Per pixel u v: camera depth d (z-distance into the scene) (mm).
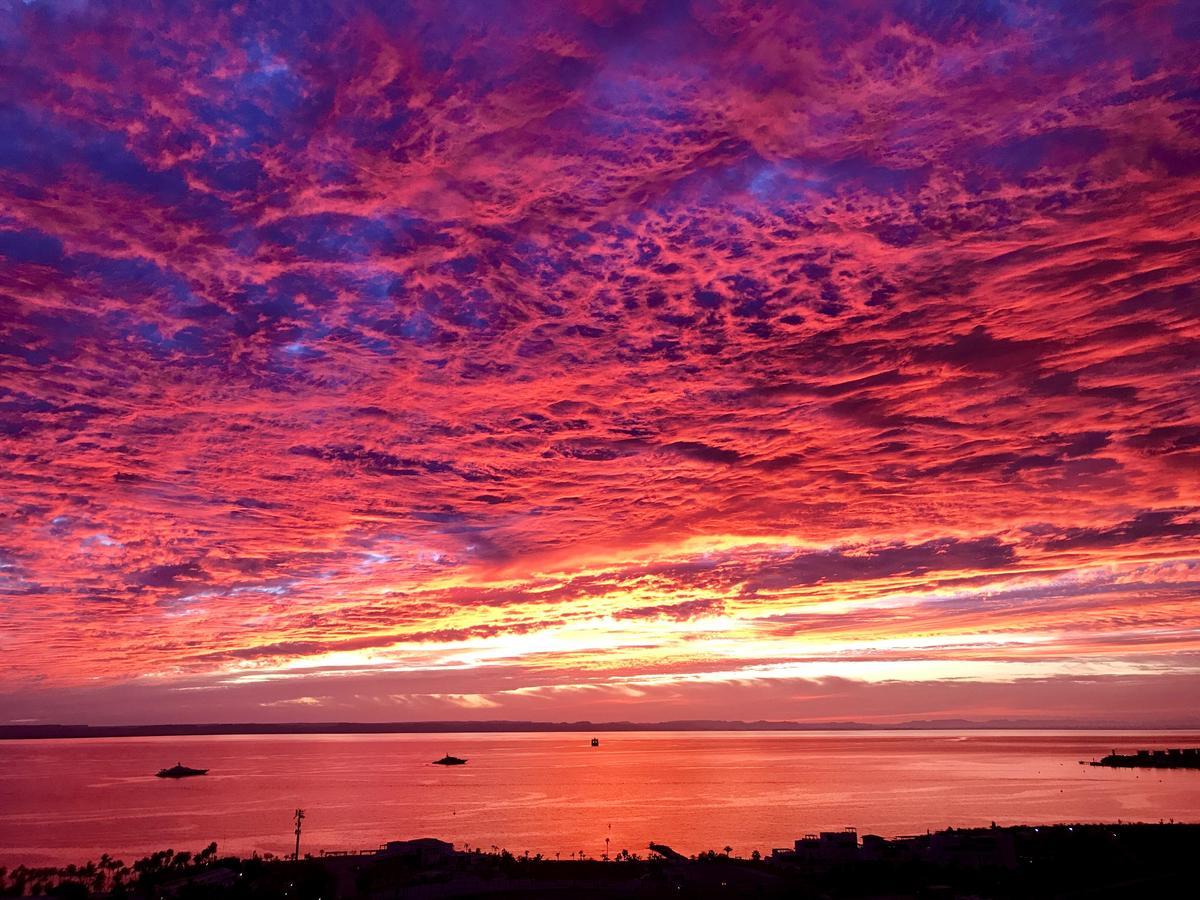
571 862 102562
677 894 79125
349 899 78562
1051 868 86188
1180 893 73812
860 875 85375
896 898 75188
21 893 84500
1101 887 77875
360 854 109250
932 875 84750
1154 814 182375
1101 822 168000
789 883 83312
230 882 86938
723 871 91062
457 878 89812
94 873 100688
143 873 94375
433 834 171625
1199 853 90750
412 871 95375
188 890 81500
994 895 76062
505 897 79312
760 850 143750
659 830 175250
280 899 78938
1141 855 91375
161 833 175750
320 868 92500
